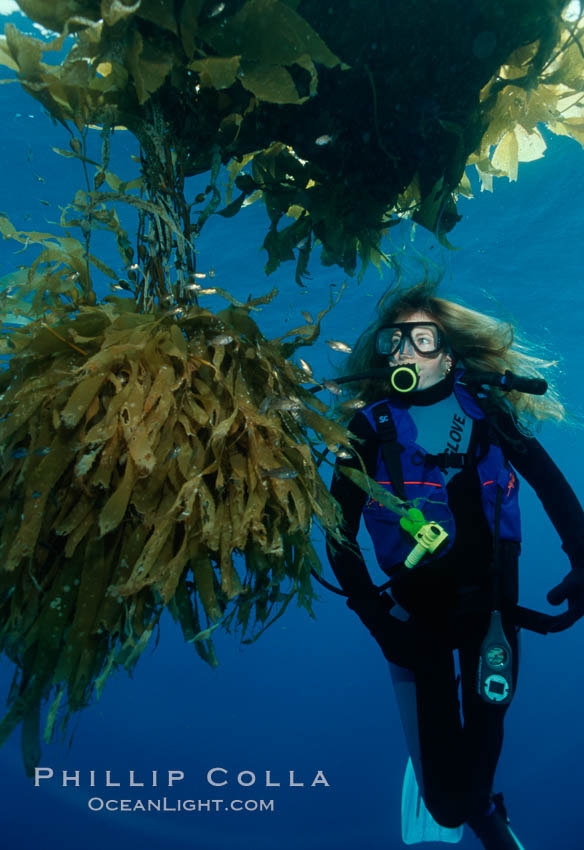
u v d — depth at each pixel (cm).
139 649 142
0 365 163
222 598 171
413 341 251
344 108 195
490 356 296
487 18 182
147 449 137
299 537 166
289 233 258
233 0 152
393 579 230
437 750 258
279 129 202
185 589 164
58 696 143
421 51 184
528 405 295
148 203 159
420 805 360
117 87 164
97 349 155
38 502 143
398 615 299
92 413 145
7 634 158
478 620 247
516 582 249
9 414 153
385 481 245
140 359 151
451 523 238
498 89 221
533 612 246
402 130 203
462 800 259
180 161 180
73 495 150
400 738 1834
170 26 147
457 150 213
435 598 249
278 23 149
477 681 232
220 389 156
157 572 142
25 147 762
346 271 274
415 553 222
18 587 156
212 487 153
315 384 175
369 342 291
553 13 188
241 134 200
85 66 147
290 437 164
